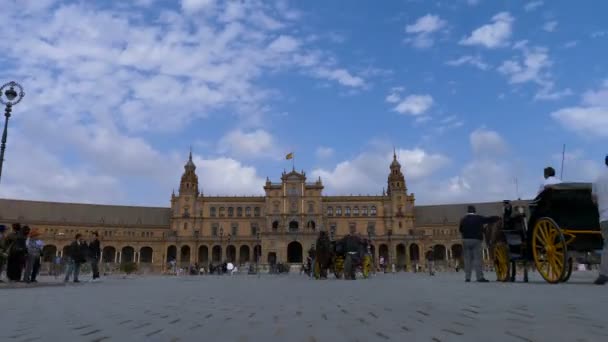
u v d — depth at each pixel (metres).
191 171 148.50
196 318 7.77
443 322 6.72
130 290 17.00
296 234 129.50
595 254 15.09
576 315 7.03
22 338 5.82
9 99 28.17
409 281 21.94
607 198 13.97
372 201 146.50
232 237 140.88
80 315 8.41
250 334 6.00
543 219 15.89
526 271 18.14
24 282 22.73
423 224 148.00
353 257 29.56
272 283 22.91
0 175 27.33
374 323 6.80
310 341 5.45
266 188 141.25
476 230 20.05
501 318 6.95
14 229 23.14
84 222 140.75
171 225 145.88
